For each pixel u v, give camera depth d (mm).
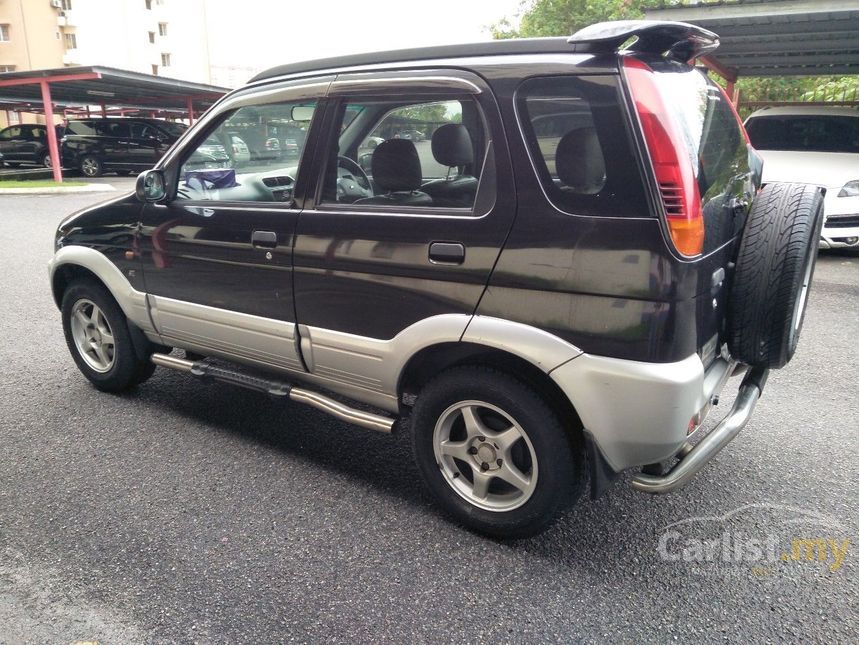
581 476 2676
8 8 44688
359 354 2986
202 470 3373
